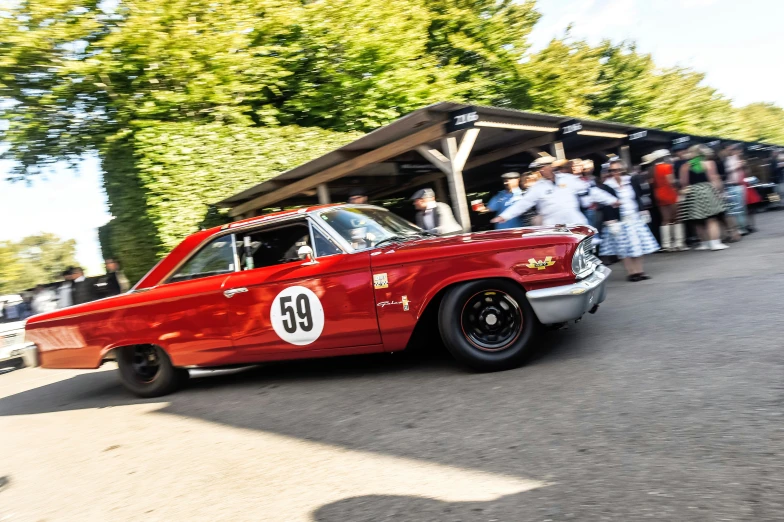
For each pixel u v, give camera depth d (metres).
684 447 2.90
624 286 8.10
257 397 5.40
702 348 4.50
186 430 4.75
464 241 4.89
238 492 3.33
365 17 14.53
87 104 11.47
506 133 10.81
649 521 2.32
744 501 2.35
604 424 3.35
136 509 3.34
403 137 8.62
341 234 5.30
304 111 14.59
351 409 4.52
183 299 5.65
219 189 10.31
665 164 10.87
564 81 24.22
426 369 5.29
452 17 19.33
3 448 5.17
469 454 3.28
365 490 3.06
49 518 3.43
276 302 5.30
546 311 4.58
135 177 9.78
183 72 11.27
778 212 16.56
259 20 13.12
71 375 9.16
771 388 3.48
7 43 10.13
